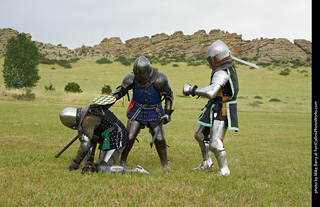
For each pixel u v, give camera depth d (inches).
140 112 237.1
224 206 161.0
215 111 225.9
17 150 284.7
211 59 229.0
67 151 299.4
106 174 208.1
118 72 5123.0
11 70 2450.8
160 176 209.9
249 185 198.5
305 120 1013.8
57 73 4766.2
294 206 169.0
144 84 232.7
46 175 201.2
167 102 239.5
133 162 267.9
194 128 614.9
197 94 221.5
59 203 153.0
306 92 3619.6
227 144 423.5
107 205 154.8
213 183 198.4
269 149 392.8
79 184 183.2
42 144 333.1
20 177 192.7
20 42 2493.8
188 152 339.0
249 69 5290.4
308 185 211.3
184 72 5182.1
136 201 160.4
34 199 157.3
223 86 221.3
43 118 626.8
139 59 227.3
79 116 209.8
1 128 439.2
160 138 239.1
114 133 216.8
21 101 1182.3
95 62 6220.5
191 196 170.6
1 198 155.5
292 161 309.3
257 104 1664.6
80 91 2186.3
